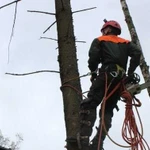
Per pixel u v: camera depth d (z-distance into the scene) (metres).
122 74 5.17
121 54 5.32
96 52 5.25
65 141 4.92
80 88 5.72
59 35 6.15
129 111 4.98
